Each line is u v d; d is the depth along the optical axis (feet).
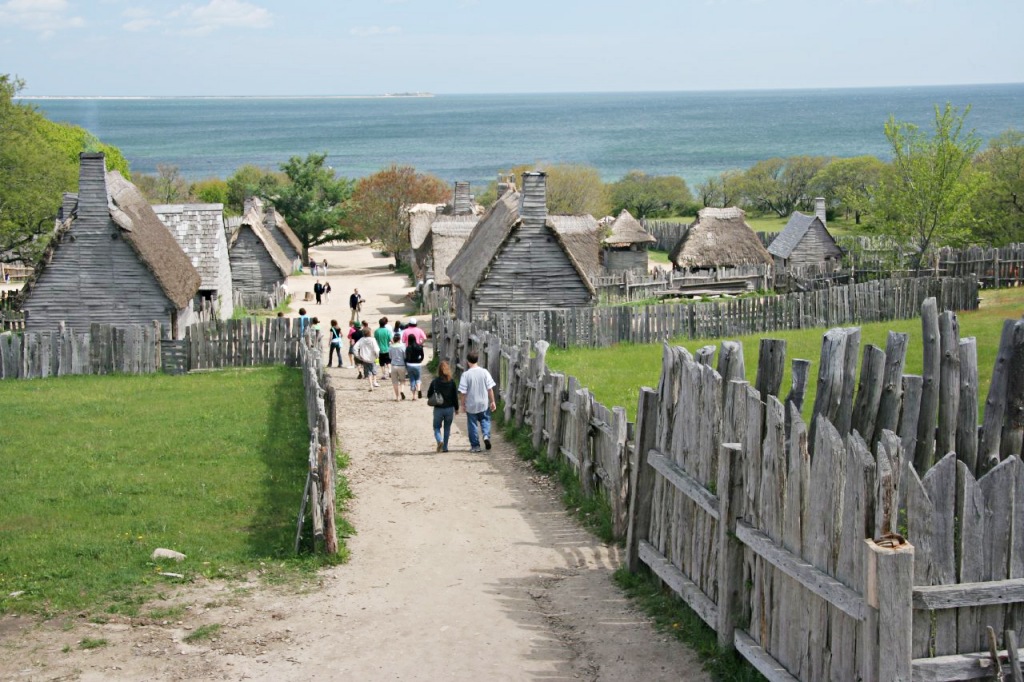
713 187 398.62
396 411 87.56
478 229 158.10
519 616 38.06
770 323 129.59
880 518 24.48
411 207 279.69
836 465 26.61
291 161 318.24
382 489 59.11
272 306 201.87
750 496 31.27
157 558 44.93
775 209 384.47
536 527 50.26
